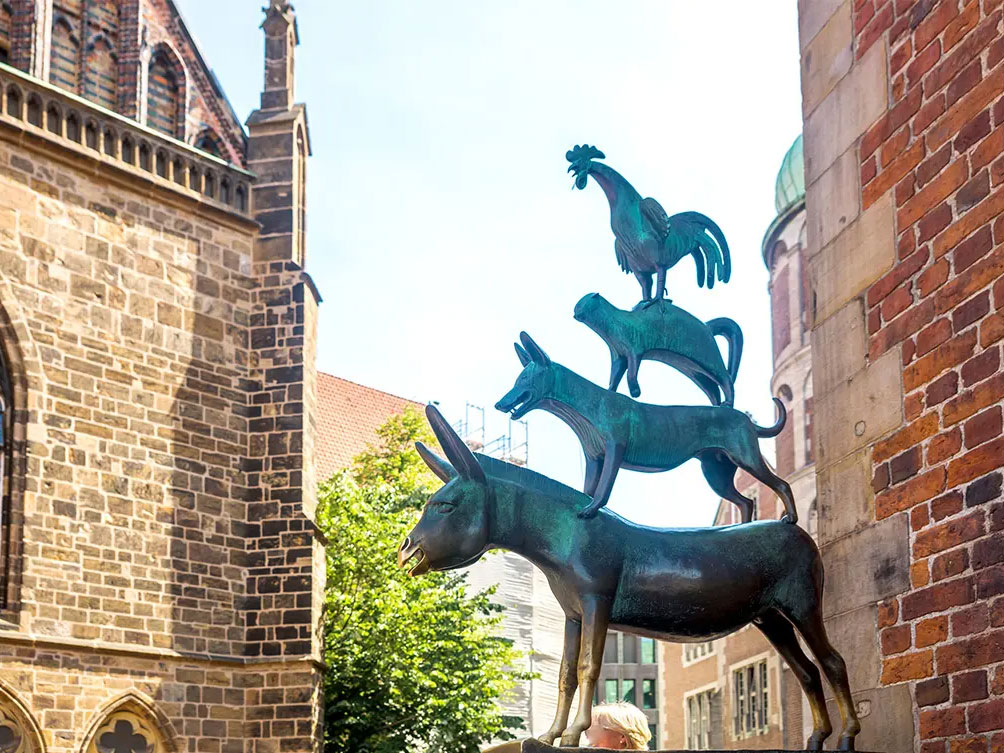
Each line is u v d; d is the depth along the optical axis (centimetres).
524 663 5406
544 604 5616
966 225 584
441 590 3491
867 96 672
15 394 2472
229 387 2812
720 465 550
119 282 2672
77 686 2433
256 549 2761
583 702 489
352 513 3491
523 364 526
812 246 718
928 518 595
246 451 2812
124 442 2612
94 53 2836
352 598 3322
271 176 2945
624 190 564
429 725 3284
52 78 2766
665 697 5134
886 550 623
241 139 2980
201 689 2609
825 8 723
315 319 2961
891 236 641
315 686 2719
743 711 4391
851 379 665
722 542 517
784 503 531
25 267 2523
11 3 2734
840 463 669
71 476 2516
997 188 565
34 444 2473
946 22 610
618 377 541
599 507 507
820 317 701
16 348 2483
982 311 568
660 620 509
